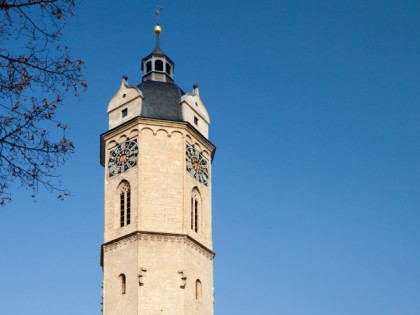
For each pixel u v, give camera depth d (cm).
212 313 8781
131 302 8281
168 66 10281
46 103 2550
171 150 9125
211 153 9769
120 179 9100
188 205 8962
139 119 9188
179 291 8381
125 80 9712
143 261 8450
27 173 2525
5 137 2508
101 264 9038
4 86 2514
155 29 10456
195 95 9794
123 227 8794
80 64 2583
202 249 8950
